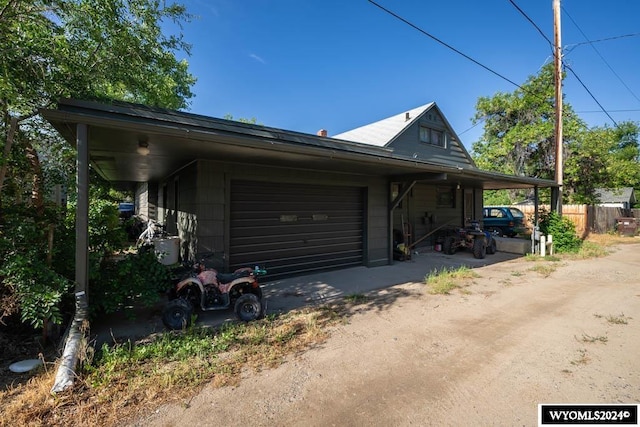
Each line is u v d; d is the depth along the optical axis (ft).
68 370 8.13
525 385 8.46
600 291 18.21
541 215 35.88
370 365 9.55
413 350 10.59
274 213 20.57
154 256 13.21
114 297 11.87
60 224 12.42
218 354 10.14
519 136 64.49
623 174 58.34
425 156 44.39
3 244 9.66
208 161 17.51
